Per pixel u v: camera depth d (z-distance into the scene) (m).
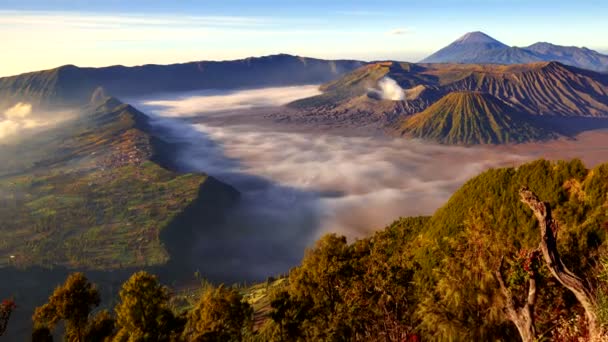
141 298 37.59
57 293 39.88
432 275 30.02
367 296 34.94
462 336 19.08
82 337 41.53
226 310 40.66
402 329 29.17
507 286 16.66
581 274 18.94
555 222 12.08
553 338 14.77
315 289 42.41
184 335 43.72
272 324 51.81
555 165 32.38
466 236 21.81
